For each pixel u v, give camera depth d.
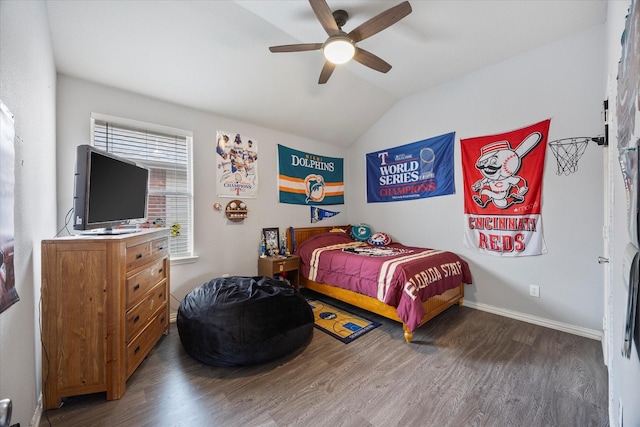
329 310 3.15
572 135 2.54
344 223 4.74
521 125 2.84
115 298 1.69
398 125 3.98
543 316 2.72
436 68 3.11
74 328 1.63
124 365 1.75
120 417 1.55
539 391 1.73
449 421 1.50
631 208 0.87
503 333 2.54
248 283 2.43
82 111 2.38
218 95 2.96
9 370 1.14
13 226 1.08
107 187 1.91
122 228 2.54
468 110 3.24
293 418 1.53
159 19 2.10
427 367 2.01
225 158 3.31
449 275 2.86
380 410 1.59
